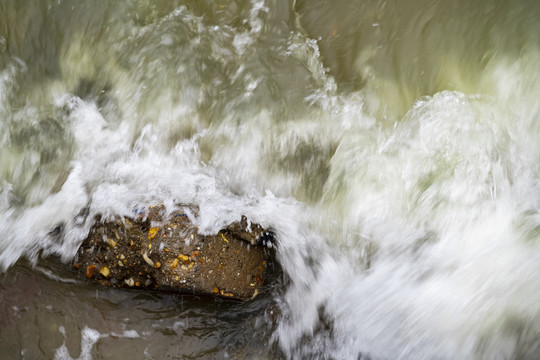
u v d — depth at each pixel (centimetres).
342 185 338
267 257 325
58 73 359
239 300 313
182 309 313
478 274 316
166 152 338
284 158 344
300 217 330
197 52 360
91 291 310
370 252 325
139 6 363
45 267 312
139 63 358
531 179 334
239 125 348
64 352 296
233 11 363
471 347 307
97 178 325
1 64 354
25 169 335
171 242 286
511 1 359
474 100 351
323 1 364
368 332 313
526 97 349
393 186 335
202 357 304
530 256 316
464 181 332
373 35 363
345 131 349
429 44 361
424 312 313
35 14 363
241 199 322
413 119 352
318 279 323
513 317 309
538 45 354
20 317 300
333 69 361
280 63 362
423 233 326
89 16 363
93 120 347
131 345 302
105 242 302
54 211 319
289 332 314
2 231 319
